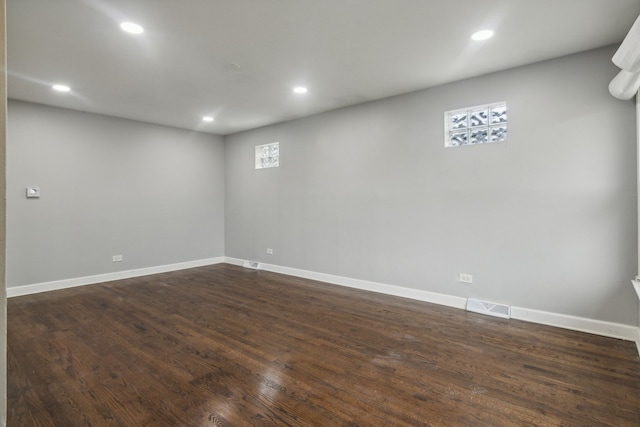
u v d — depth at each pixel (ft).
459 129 12.86
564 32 9.12
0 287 1.90
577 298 10.54
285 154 18.79
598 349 9.18
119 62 10.82
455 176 12.76
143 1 7.57
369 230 15.35
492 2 7.75
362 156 15.47
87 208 16.65
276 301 13.84
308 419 6.36
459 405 6.78
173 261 20.04
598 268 10.20
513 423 6.23
